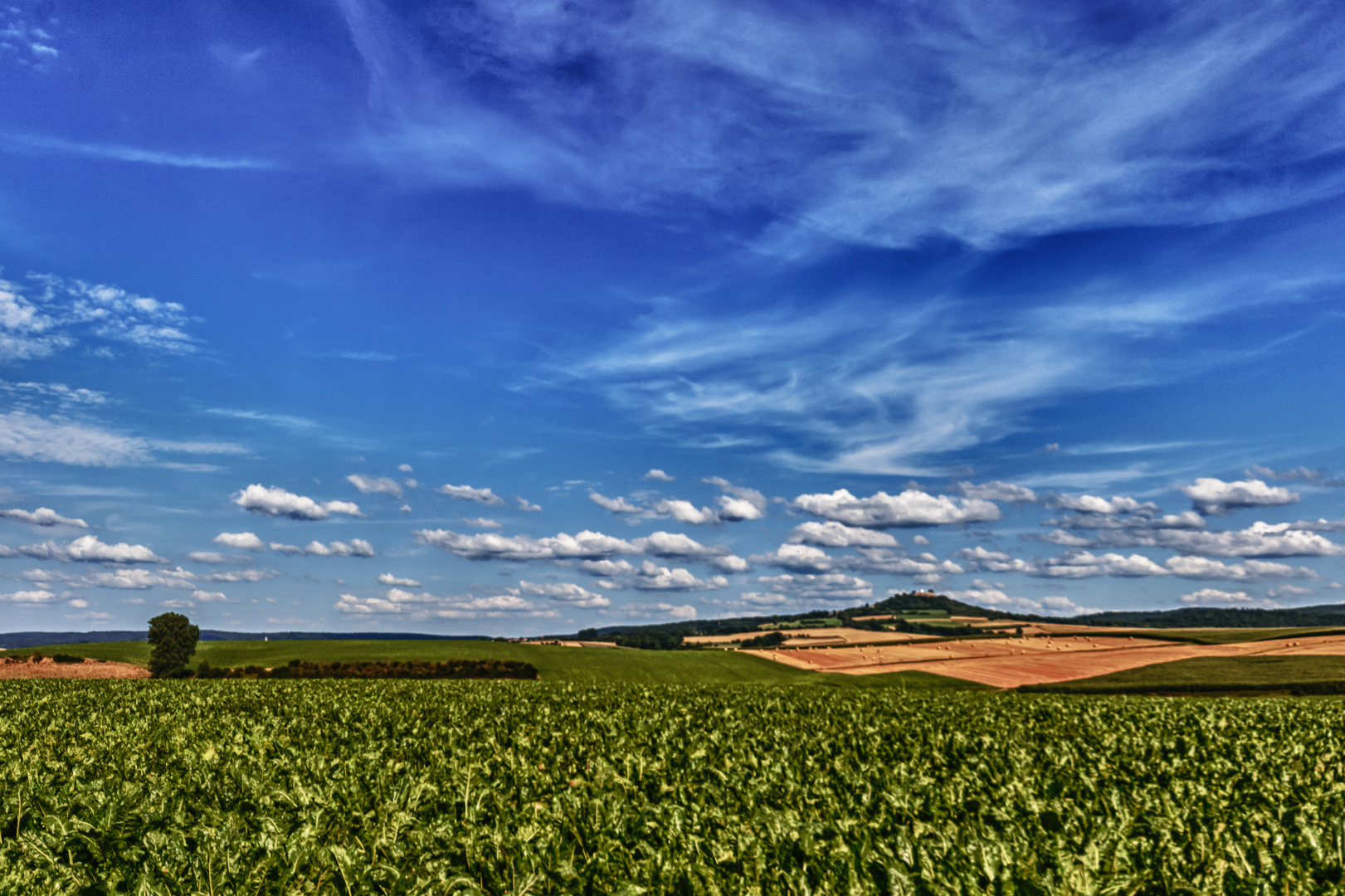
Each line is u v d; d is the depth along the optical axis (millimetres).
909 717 21766
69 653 87188
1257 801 9984
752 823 7711
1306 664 67375
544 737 16156
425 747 14688
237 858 6691
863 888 6316
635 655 87750
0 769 11414
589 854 7453
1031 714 23156
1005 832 7902
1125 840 7516
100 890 6504
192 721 19188
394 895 6312
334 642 93125
